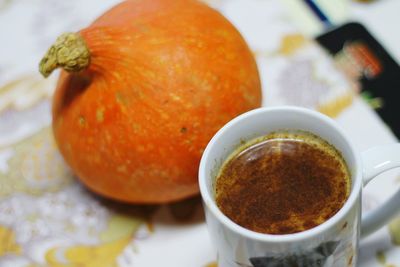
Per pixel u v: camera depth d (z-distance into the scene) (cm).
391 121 51
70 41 41
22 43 62
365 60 55
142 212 49
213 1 61
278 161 39
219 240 37
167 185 44
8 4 65
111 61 42
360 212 37
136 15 44
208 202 36
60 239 49
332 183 37
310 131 39
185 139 43
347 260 39
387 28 56
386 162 36
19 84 58
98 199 50
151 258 47
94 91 43
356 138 50
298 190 38
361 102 52
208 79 43
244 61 45
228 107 43
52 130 51
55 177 52
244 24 59
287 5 60
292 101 54
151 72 42
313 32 58
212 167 39
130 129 42
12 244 49
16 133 55
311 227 36
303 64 55
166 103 42
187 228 48
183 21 44
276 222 37
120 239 48
